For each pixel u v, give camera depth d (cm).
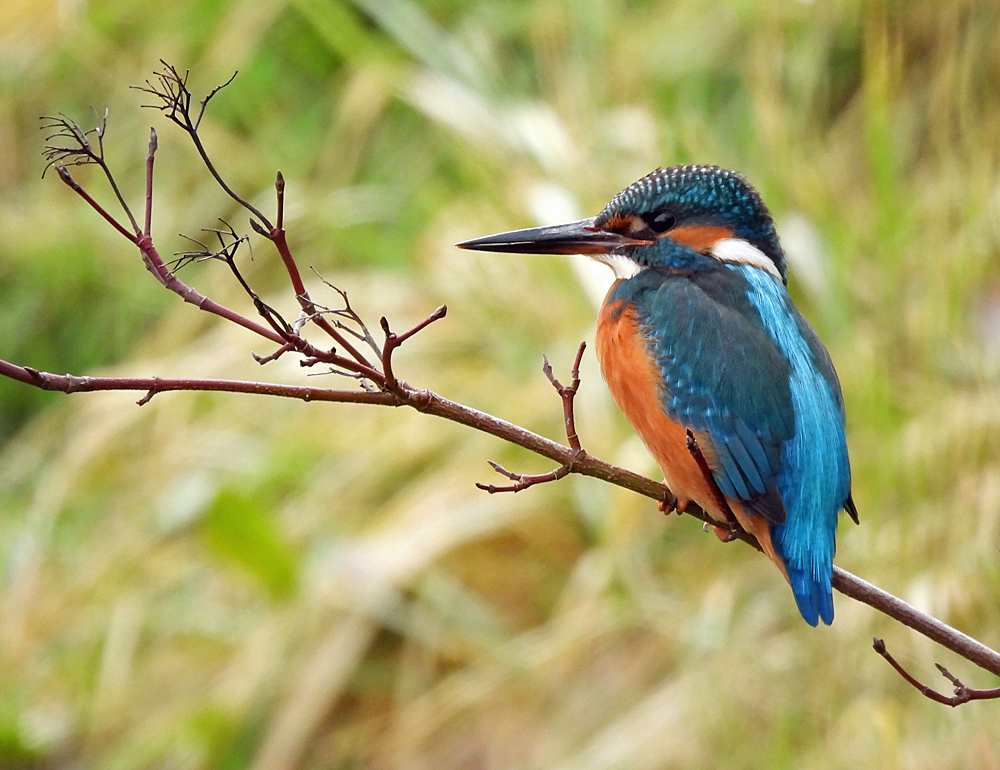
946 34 1188
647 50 1323
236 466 1226
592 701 1036
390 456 1194
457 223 1279
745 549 1073
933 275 1046
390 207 1331
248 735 1080
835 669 951
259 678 1097
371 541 1134
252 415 1268
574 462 588
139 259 1370
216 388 512
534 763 1015
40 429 1344
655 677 1035
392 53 1378
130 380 496
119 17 1454
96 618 1194
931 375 1027
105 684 1145
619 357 709
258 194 1355
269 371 1268
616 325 717
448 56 1330
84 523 1264
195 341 1327
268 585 1127
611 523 1093
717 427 669
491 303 1239
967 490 967
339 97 1395
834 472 662
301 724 1063
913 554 970
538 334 1216
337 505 1179
